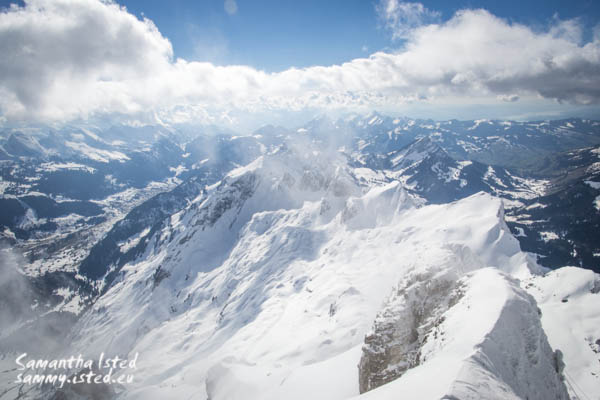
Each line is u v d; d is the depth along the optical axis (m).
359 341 84.06
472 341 28.56
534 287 72.56
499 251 114.19
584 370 47.53
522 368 28.84
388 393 26.81
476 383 23.19
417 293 44.38
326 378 55.53
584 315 58.38
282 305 147.50
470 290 38.09
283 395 55.62
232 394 64.19
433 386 24.36
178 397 99.06
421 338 38.38
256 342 115.31
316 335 92.88
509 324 30.73
